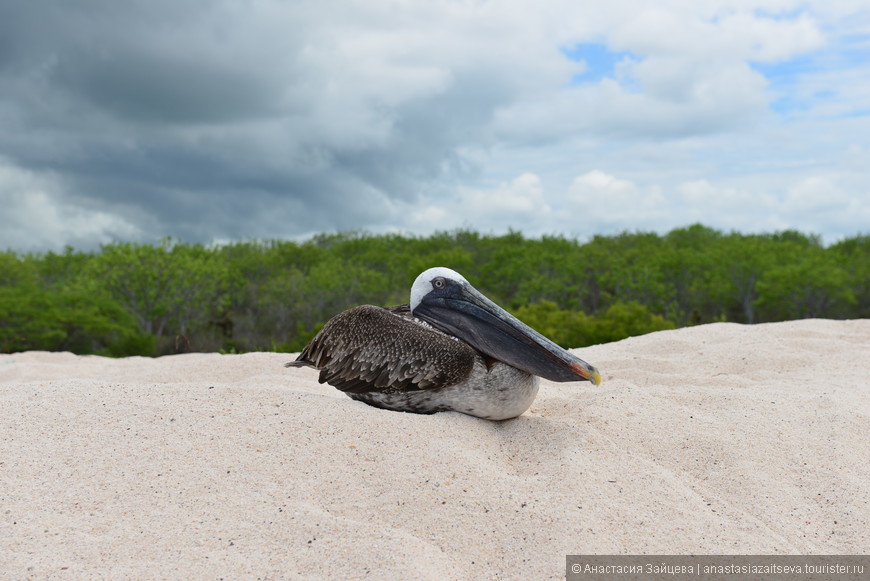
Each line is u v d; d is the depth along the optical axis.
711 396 1.61
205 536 1.02
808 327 2.53
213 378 2.07
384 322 1.39
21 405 1.39
